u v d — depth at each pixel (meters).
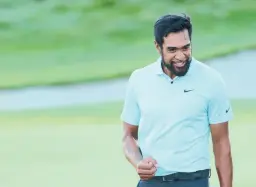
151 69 7.05
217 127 7.00
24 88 26.50
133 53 31.28
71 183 14.77
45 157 16.67
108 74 28.08
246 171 15.12
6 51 31.89
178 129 6.89
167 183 7.02
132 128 7.43
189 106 6.86
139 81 7.09
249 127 19.22
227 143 7.09
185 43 6.63
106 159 16.50
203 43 31.64
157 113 6.93
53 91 26.20
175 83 6.89
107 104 24.06
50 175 15.32
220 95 6.92
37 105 24.02
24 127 20.28
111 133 19.20
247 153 16.55
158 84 6.96
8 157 16.72
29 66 29.66
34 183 14.75
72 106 23.78
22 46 32.44
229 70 28.20
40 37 33.47
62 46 32.62
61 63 30.20
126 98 7.32
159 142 6.97
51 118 21.70
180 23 6.62
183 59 6.67
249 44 31.16
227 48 30.61
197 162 6.96
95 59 30.58
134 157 7.29
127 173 15.40
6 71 28.97
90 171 15.49
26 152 17.19
